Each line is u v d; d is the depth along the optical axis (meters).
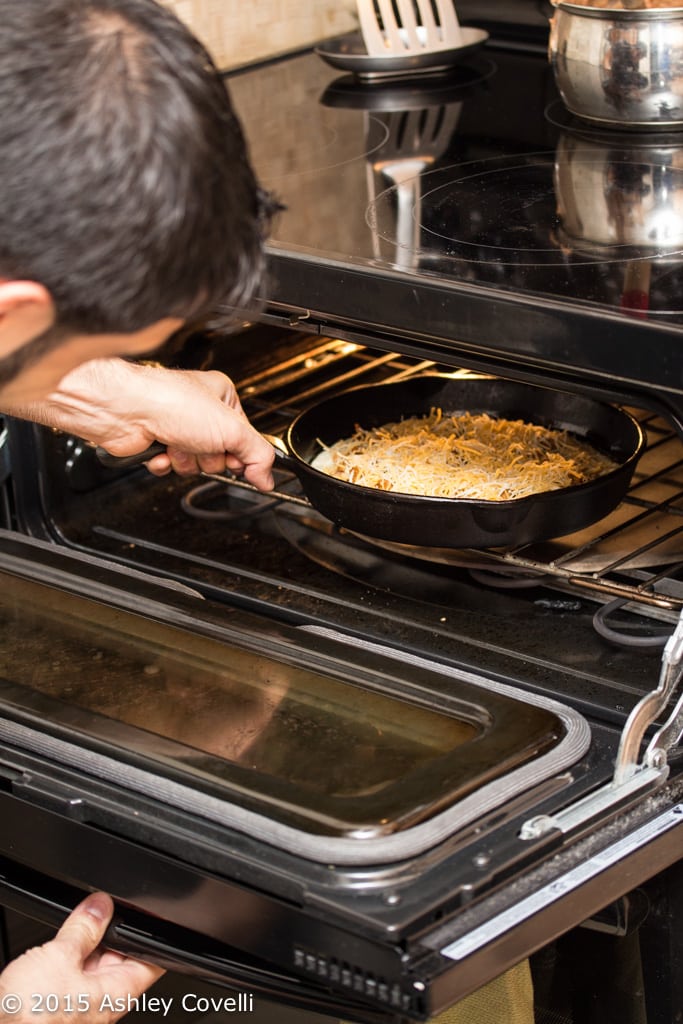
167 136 0.61
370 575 1.22
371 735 0.93
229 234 0.65
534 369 1.03
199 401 1.10
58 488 1.33
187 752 0.91
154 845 0.86
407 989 0.76
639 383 0.94
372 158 1.39
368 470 1.20
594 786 0.90
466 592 1.18
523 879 0.83
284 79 1.75
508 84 1.70
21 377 0.68
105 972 0.99
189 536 1.31
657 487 1.29
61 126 0.60
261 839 0.82
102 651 1.05
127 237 0.61
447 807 0.84
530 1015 1.13
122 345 0.68
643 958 1.08
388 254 1.08
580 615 1.14
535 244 1.10
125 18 0.63
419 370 1.47
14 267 0.62
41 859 0.94
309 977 0.89
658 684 0.98
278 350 1.48
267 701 0.97
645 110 1.41
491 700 0.95
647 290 0.99
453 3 1.89
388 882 0.80
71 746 0.92
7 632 1.08
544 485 1.16
